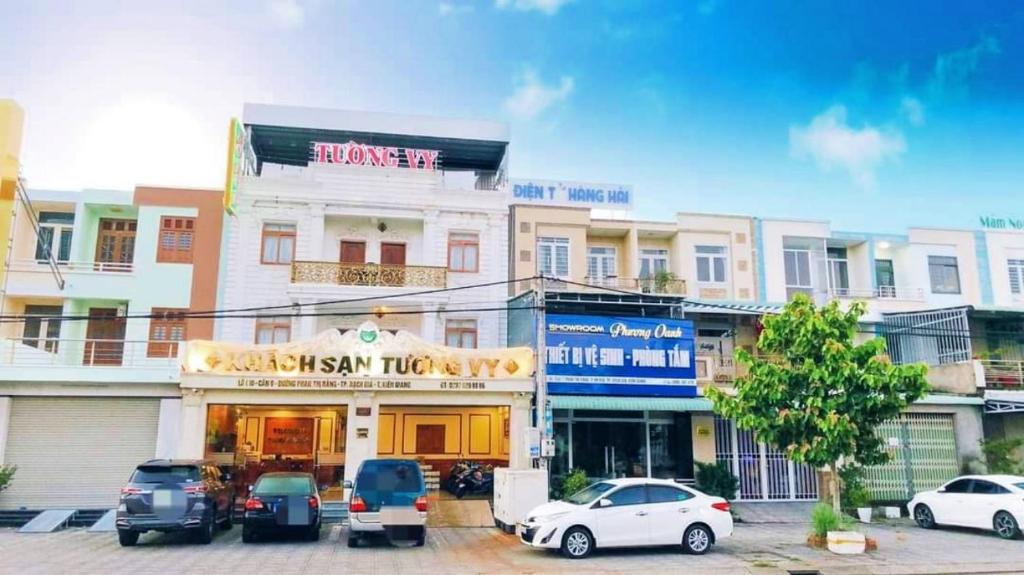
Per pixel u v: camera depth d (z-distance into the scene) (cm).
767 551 1438
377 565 1248
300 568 1209
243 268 2312
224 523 1670
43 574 1136
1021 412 2219
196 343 1928
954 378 2278
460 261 2442
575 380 2097
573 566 1253
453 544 1508
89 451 1941
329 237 2433
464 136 2581
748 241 2622
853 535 1411
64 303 2317
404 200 2423
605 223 2564
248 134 2477
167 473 1446
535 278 1998
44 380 1930
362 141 2584
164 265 2330
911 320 2458
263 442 2488
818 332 1480
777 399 1487
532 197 2700
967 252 2777
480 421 2541
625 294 2228
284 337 2294
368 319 2333
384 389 1978
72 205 2419
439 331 2338
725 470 2095
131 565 1221
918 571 1252
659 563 1291
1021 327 2464
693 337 2222
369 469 1483
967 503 1728
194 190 2392
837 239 2688
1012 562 1323
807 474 2189
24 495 1898
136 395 1966
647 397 2139
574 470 2028
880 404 1433
